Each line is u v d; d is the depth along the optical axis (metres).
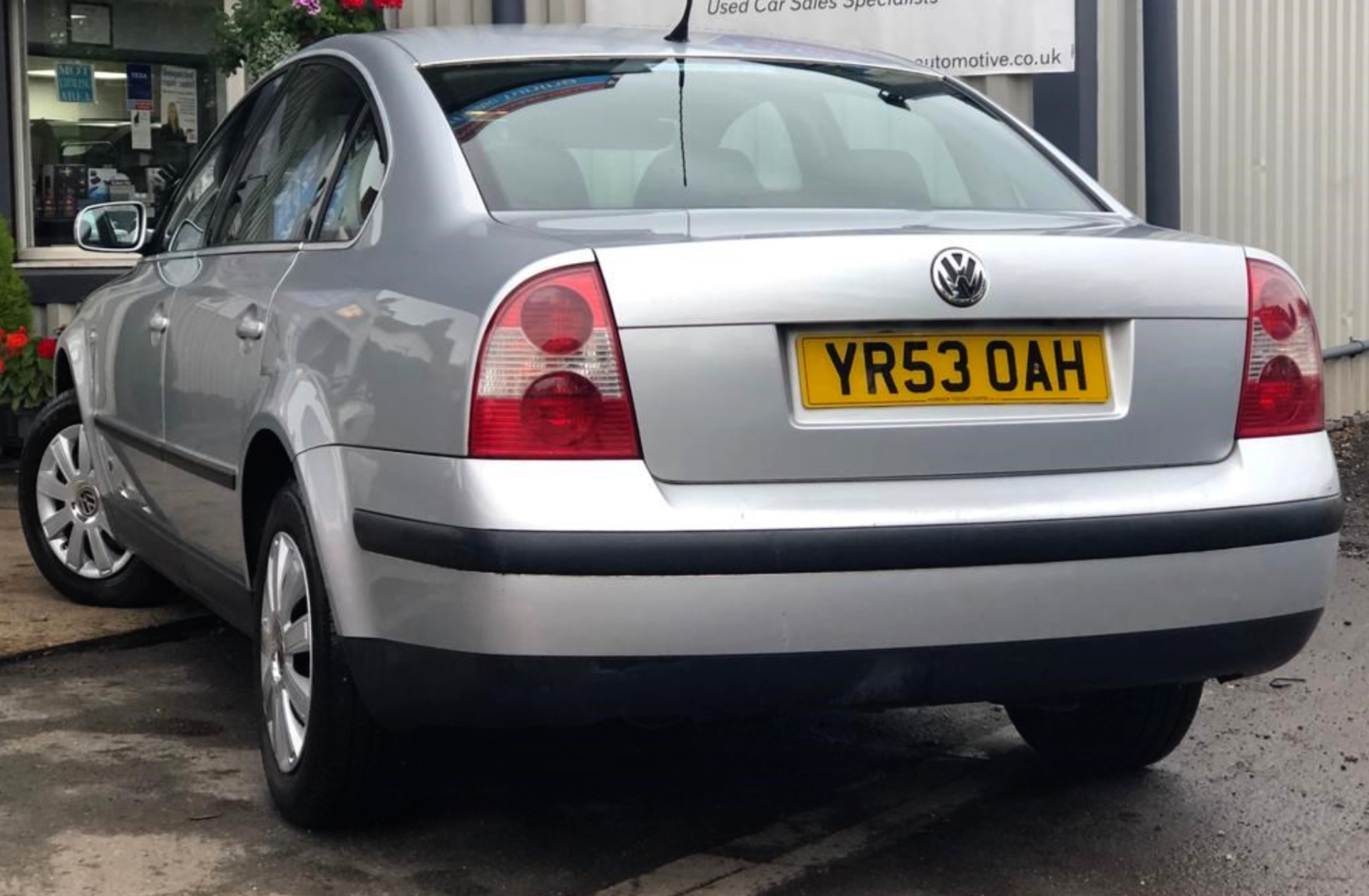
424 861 3.69
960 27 7.89
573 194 3.66
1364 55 11.90
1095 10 8.52
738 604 3.08
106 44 9.55
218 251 4.66
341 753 3.61
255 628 3.99
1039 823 4.01
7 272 8.65
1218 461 3.46
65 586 5.91
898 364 3.24
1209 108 10.18
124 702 4.90
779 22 8.21
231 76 9.51
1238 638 3.42
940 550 3.16
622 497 3.06
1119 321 3.38
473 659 3.12
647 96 4.05
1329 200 11.53
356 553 3.42
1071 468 3.33
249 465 4.02
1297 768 4.45
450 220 3.54
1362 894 3.59
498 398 3.10
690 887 3.58
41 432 5.92
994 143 4.30
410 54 4.11
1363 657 5.63
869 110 4.24
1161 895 3.57
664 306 3.12
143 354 5.00
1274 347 3.54
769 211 3.60
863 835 3.91
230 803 4.03
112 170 9.62
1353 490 8.97
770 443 3.14
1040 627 3.24
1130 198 9.39
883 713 4.93
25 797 4.05
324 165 4.18
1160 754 4.24
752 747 4.58
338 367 3.55
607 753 4.51
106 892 3.48
